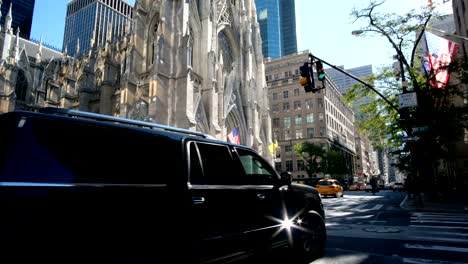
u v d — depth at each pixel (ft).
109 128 12.07
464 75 68.33
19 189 8.69
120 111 112.37
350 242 28.07
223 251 14.82
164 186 12.78
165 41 108.88
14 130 9.61
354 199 90.43
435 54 71.72
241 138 140.67
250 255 16.55
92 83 137.28
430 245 26.58
